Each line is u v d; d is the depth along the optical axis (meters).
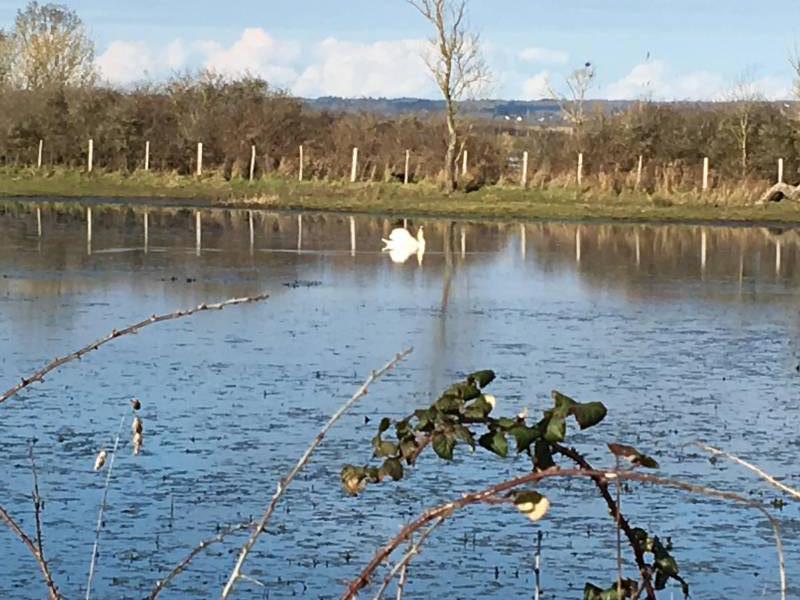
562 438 3.97
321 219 39.25
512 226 38.72
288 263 27.11
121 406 13.41
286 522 9.86
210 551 9.20
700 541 9.70
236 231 34.28
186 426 12.64
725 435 12.91
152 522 9.77
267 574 8.80
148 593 8.40
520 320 20.25
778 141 46.31
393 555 9.16
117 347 16.72
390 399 14.13
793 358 17.41
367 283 24.39
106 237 31.19
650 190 46.19
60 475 10.87
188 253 28.25
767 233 37.59
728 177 46.38
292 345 17.34
